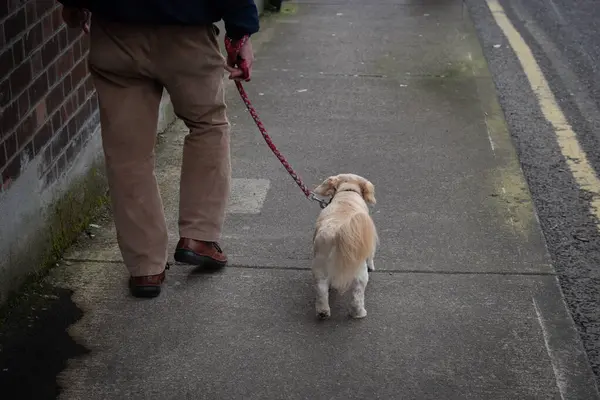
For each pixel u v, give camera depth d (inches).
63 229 188.4
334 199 171.2
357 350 153.9
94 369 148.0
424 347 154.6
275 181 229.9
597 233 201.2
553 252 191.5
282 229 201.5
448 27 408.5
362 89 311.1
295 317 164.7
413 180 231.1
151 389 142.6
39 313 164.4
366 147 255.8
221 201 175.2
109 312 165.6
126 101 161.9
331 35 388.5
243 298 171.3
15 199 164.6
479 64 347.3
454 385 143.7
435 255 189.0
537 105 298.8
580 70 346.0
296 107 291.6
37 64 173.0
